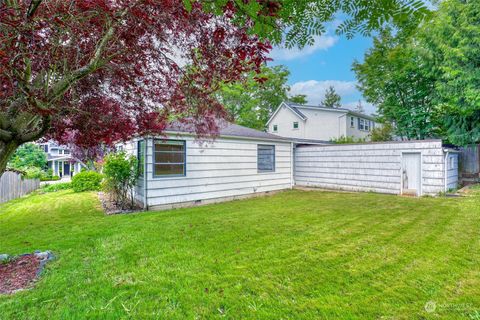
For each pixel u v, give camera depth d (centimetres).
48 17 196
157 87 345
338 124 1744
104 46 254
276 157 1045
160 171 697
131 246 363
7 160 273
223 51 245
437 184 809
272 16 139
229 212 605
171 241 385
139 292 238
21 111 259
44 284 252
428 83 1142
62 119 336
